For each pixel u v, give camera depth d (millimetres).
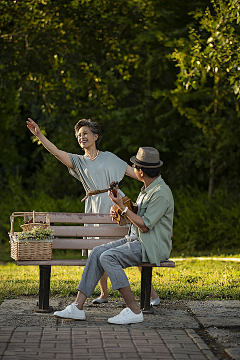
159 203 4582
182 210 13641
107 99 13125
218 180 16406
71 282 6559
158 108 15531
